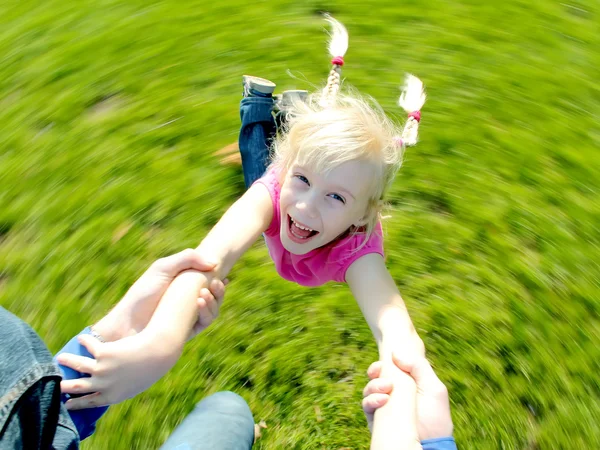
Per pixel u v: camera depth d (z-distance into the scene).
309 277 0.82
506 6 1.58
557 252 1.14
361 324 1.06
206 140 1.28
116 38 1.49
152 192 1.20
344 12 1.55
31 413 0.43
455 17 1.55
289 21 1.52
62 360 0.54
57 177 1.22
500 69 1.43
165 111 1.33
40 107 1.34
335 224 0.68
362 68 1.42
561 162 1.27
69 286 1.08
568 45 1.50
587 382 1.01
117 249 1.12
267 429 0.97
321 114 0.69
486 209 1.20
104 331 0.59
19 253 1.12
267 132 1.03
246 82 1.04
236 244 0.70
